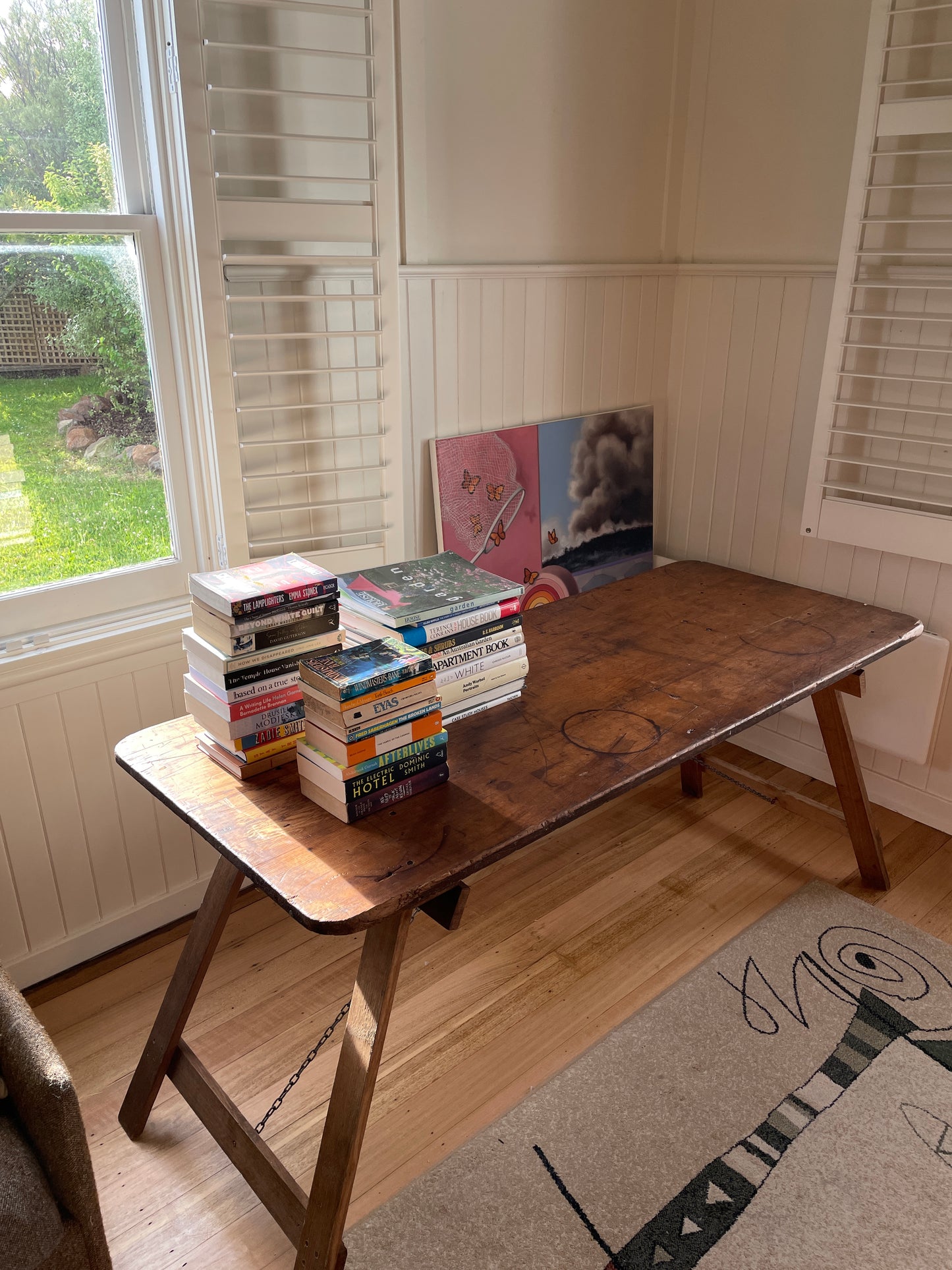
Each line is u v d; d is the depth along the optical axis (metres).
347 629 1.69
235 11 1.88
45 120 1.81
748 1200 1.60
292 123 2.02
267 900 2.39
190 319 2.00
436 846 1.35
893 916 2.32
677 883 2.46
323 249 2.11
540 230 2.63
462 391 2.58
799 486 2.82
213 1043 1.93
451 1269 1.48
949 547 2.42
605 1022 2.00
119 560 2.11
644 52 2.69
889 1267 1.50
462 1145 1.71
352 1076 1.34
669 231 2.95
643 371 3.04
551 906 2.36
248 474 2.11
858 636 2.19
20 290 1.83
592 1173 1.65
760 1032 1.96
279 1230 1.59
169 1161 1.71
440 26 2.24
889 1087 1.83
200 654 1.52
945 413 2.32
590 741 1.67
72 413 1.96
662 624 2.28
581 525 2.96
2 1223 1.13
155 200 1.96
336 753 1.39
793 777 3.00
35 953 2.05
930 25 2.23
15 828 1.95
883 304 2.48
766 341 2.79
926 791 2.72
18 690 1.88
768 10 2.57
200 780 1.53
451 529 2.61
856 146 2.31
